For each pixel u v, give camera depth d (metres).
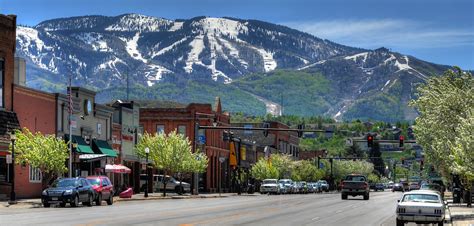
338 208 61.34
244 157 142.25
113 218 40.88
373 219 46.66
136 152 95.31
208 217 44.06
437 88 70.25
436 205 40.47
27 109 70.00
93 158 76.75
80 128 80.44
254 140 165.00
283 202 72.88
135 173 98.31
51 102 74.44
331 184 185.38
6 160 60.25
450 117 64.69
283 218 45.19
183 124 120.81
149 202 69.12
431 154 75.44
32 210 50.03
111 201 61.81
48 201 54.88
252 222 40.69
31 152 61.75
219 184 129.12
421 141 74.69
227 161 134.38
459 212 56.19
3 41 66.38
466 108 63.31
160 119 120.88
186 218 42.50
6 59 66.94
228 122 136.50
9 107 67.00
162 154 91.62
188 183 105.62
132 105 97.38
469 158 49.84
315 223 41.59
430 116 67.62
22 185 68.38
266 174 135.25
